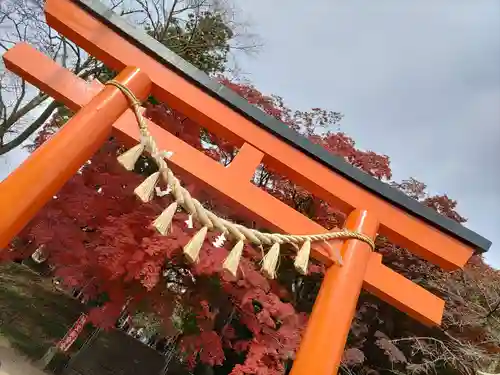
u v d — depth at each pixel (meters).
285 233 2.75
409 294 2.84
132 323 9.88
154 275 4.51
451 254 3.00
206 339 5.66
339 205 3.11
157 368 9.15
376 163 8.77
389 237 3.13
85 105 2.71
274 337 4.70
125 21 3.05
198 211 2.27
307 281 8.14
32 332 9.20
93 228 5.57
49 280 13.09
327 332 2.52
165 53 3.04
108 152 6.35
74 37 2.99
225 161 7.78
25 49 2.90
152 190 2.25
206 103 3.03
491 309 7.59
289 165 3.02
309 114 9.44
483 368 6.95
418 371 7.04
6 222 2.19
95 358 8.91
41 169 2.36
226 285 5.07
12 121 10.36
